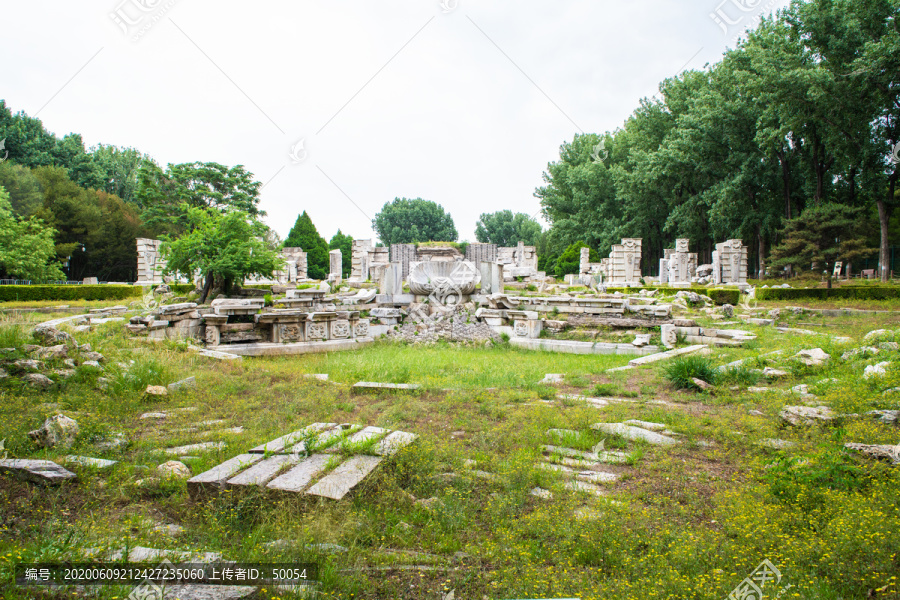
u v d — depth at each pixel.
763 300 22.28
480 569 3.20
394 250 28.80
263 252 17.75
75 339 8.89
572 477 4.54
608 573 3.12
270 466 4.34
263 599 2.75
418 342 15.80
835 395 6.56
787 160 32.97
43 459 4.43
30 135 44.19
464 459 4.91
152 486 4.22
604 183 46.38
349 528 3.56
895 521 3.24
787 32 27.80
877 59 22.67
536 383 8.74
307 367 10.93
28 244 29.48
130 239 44.53
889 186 28.58
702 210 39.22
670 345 12.94
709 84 35.78
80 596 2.65
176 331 12.17
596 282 31.41
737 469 4.76
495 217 81.81
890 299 20.62
